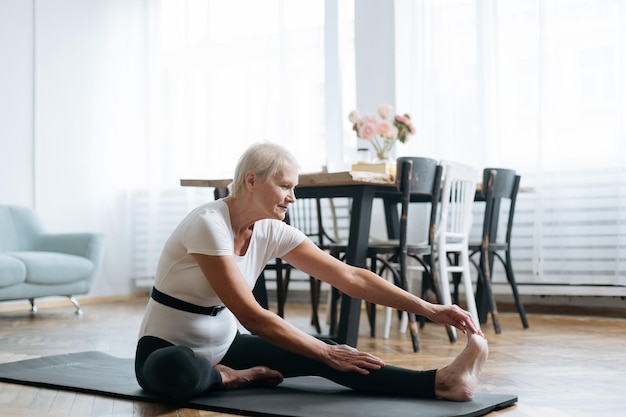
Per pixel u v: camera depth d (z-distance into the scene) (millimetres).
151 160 7176
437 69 5969
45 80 6637
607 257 5293
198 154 7055
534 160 5629
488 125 5809
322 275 2527
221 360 2631
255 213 2365
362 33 6320
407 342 4152
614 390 2707
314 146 6613
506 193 4809
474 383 2373
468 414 2197
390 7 6215
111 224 7168
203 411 2320
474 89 5867
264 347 2600
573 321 5164
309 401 2357
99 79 7082
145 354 2449
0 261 5305
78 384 2764
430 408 2244
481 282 5086
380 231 6184
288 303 6746
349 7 6574
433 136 5984
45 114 6629
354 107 6543
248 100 6859
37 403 2508
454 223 4547
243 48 6895
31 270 5500
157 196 7160
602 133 5359
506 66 5746
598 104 5375
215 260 2283
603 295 5355
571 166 5422
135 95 7305
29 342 4164
